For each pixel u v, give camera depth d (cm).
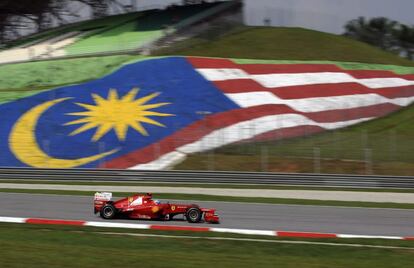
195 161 5478
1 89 7456
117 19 11281
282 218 3066
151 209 2862
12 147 5828
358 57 9388
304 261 1964
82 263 1762
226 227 2727
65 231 2527
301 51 9194
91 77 7644
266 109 6850
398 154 5662
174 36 9100
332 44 9838
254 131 6225
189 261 1859
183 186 4838
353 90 7919
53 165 5519
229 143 5900
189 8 10531
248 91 7288
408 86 8400
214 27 9600
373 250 2256
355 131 6631
